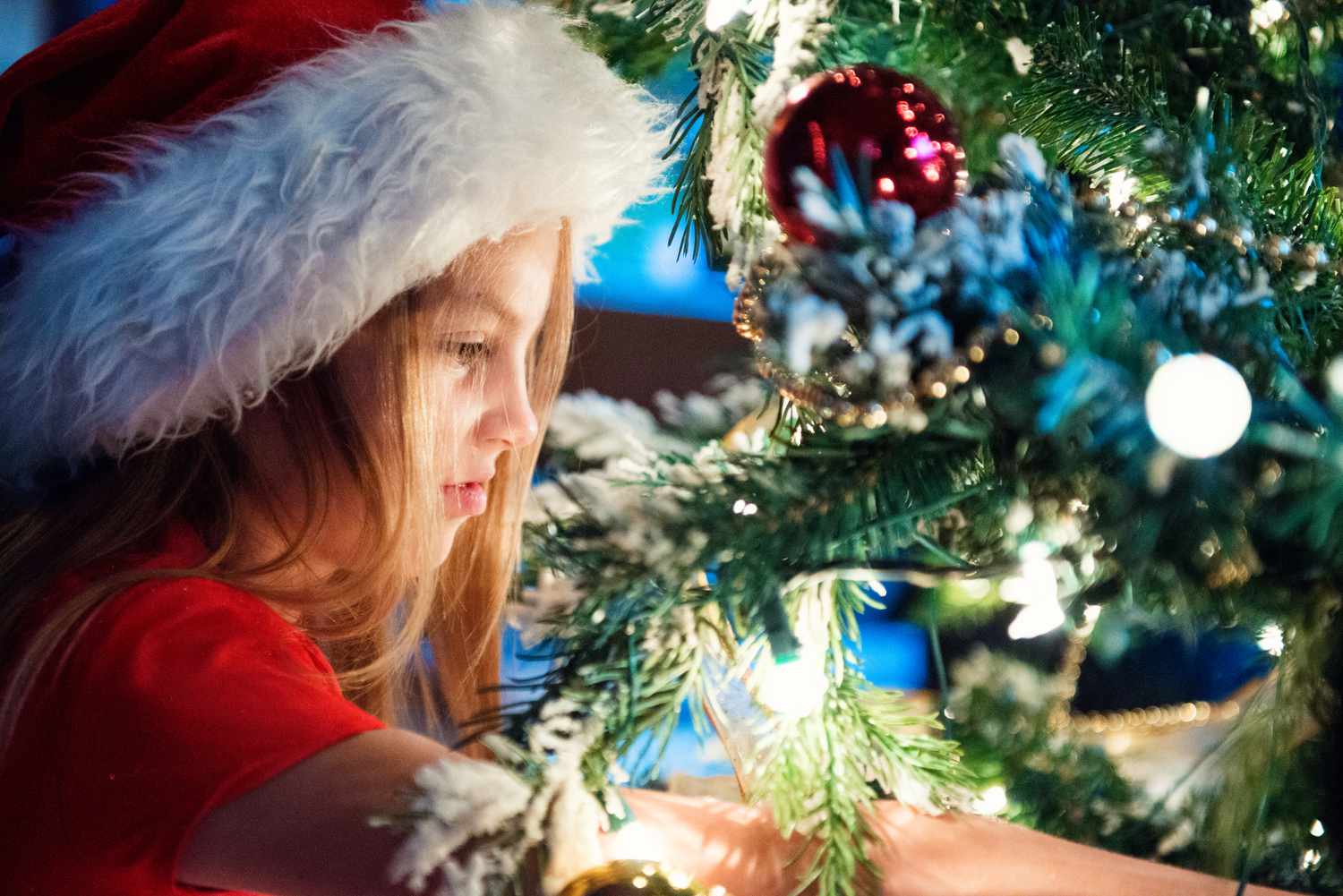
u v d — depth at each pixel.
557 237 0.80
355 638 0.94
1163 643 0.97
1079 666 0.95
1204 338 0.57
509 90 0.74
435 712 0.96
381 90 0.72
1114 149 0.70
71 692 0.69
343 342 0.74
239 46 0.75
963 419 0.57
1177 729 0.88
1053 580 0.57
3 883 0.68
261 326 0.73
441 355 0.77
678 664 0.64
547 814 0.59
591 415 0.69
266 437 0.78
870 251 0.56
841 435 0.60
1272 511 0.56
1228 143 0.64
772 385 0.61
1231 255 0.60
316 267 0.72
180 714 0.67
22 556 0.76
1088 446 0.55
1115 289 0.56
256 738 0.65
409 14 0.78
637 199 0.84
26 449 0.78
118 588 0.72
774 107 0.70
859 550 0.61
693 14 0.75
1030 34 0.71
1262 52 0.71
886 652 1.46
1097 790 0.79
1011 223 0.57
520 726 0.60
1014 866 0.70
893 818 0.73
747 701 0.73
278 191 0.72
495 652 0.93
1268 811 0.62
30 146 0.78
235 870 0.65
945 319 0.56
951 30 0.72
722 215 0.76
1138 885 0.69
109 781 0.67
